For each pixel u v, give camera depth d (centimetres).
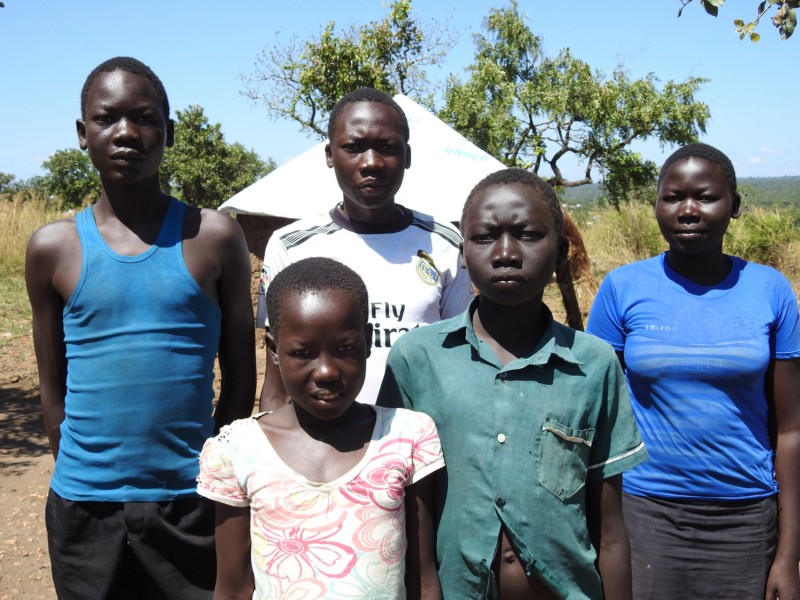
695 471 254
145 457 233
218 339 254
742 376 250
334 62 1933
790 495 255
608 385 206
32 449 633
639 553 262
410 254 279
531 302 204
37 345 250
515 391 200
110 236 240
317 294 184
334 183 935
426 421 199
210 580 245
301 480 185
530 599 196
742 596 254
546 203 197
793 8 339
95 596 233
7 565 438
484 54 2506
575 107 2234
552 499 195
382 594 181
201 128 3469
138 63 243
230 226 254
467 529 197
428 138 959
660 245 1694
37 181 4309
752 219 1680
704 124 2191
